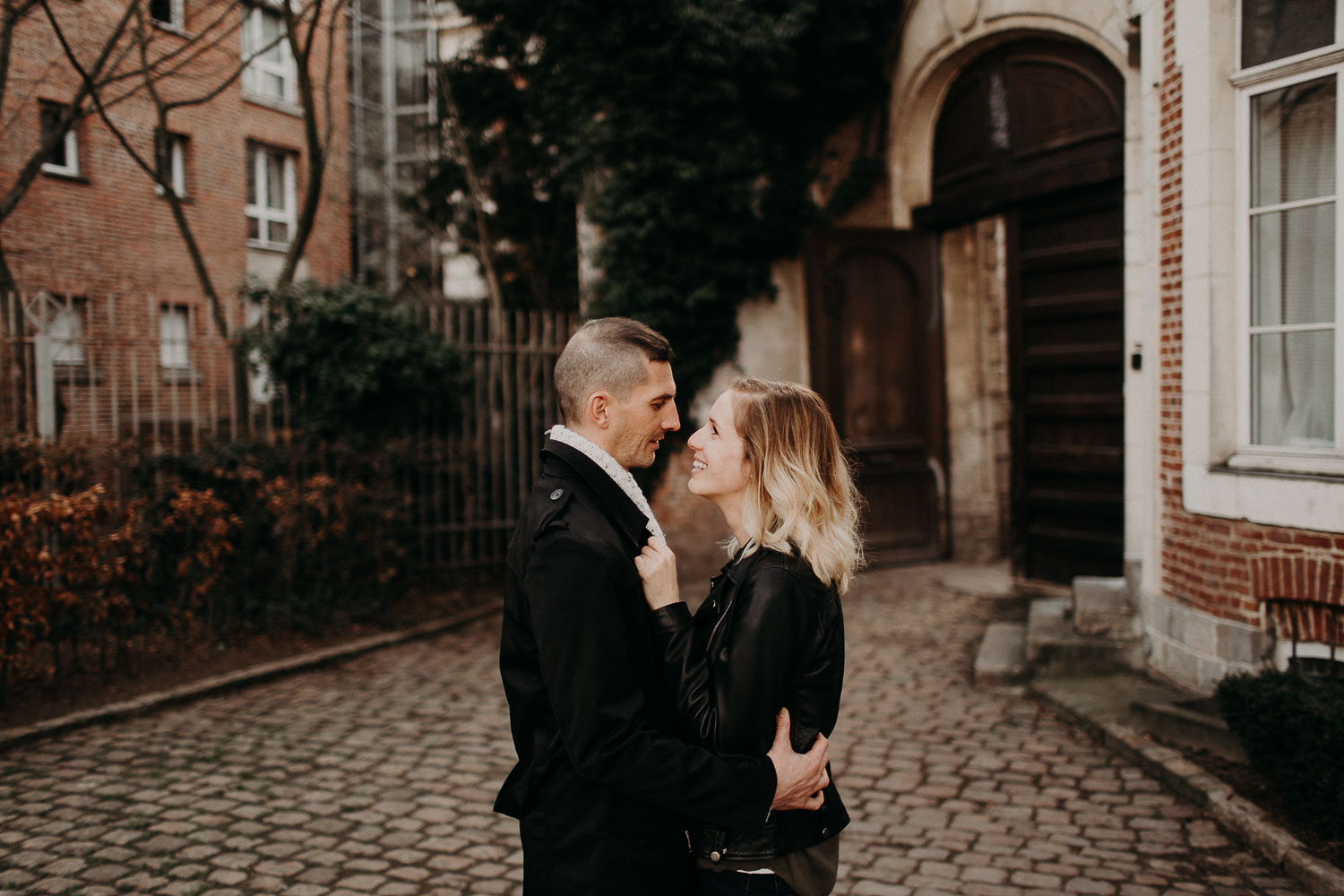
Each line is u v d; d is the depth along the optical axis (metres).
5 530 4.86
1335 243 4.26
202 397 8.41
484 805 3.93
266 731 4.82
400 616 7.25
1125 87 6.52
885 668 5.99
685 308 8.62
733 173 8.41
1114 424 7.44
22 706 4.99
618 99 8.41
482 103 10.80
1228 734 4.09
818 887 1.80
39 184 11.00
